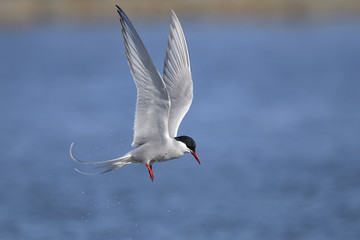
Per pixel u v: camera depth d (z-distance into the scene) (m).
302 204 12.74
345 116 22.36
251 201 13.01
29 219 12.06
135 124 7.29
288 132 19.92
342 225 11.51
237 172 15.28
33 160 16.42
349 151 17.25
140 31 54.12
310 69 36.84
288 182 14.27
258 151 17.44
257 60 41.88
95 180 14.70
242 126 20.95
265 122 21.61
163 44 46.34
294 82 31.67
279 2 55.94
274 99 26.41
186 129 20.55
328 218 11.84
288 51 46.12
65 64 40.38
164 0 54.75
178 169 15.76
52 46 50.47
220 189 13.80
